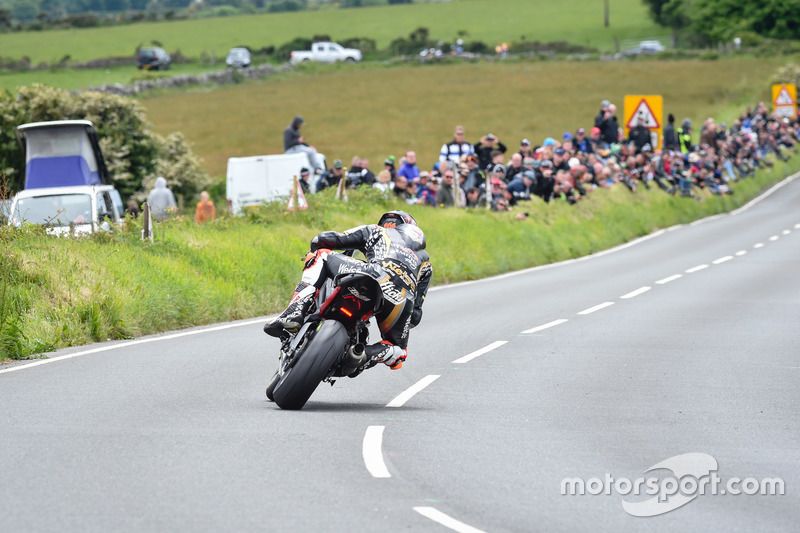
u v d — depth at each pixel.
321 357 27.41
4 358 36.44
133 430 25.20
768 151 159.12
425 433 25.67
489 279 71.00
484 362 37.44
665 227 111.94
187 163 111.75
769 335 44.75
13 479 20.67
